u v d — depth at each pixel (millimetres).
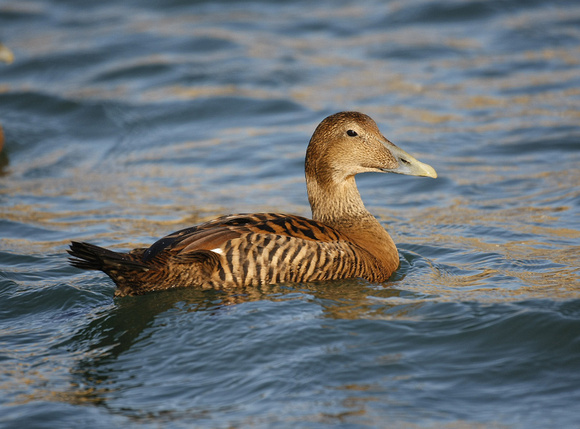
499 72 22078
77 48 24812
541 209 13797
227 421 6941
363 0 28641
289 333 8430
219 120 20078
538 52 23297
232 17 27375
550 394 7270
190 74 22547
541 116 19000
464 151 17344
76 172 17328
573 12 26328
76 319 9438
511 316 8664
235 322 8758
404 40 24812
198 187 16125
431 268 11062
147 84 22234
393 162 10844
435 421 6844
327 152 10914
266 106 20562
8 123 20234
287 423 6852
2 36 26344
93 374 7957
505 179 15633
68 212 14672
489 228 12984
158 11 28406
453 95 20688
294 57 23859
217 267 9477
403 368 7773
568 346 8094
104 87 22281
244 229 9602
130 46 24859
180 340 8523
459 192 15117
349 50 24344
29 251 12359
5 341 8836
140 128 19719
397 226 13508
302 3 28641
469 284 10219
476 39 24625
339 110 20062
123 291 9617
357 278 10062
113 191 16000
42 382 7809
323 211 11094
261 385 7551
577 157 16469
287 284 9711
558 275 10430
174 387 7621
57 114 20812
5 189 16219
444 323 8656
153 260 9242
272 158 17594
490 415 6941
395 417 6918
